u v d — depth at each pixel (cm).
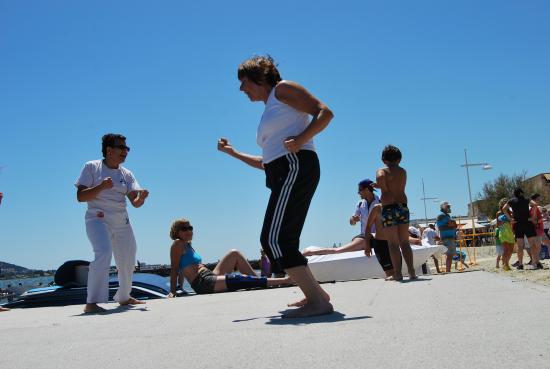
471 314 305
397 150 743
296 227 369
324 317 345
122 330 349
